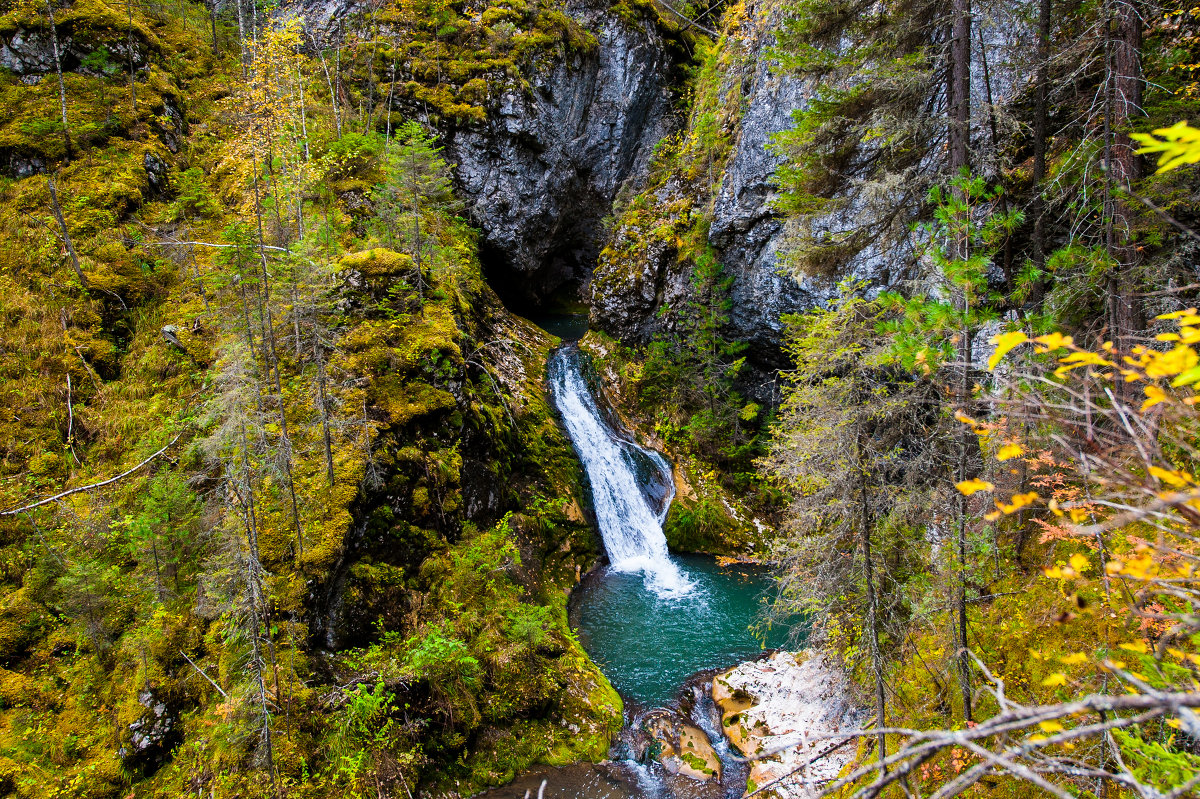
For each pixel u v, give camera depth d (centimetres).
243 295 849
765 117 1653
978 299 582
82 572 826
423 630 994
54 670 816
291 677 823
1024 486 562
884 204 812
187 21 2134
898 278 923
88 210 1370
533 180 2339
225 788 722
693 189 2067
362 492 1022
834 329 664
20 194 1351
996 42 969
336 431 1067
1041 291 746
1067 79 728
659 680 1123
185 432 1081
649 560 1603
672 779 909
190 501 922
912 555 682
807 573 716
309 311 979
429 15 2352
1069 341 211
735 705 1042
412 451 1140
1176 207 666
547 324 2550
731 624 1297
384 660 927
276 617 871
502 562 1215
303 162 1558
